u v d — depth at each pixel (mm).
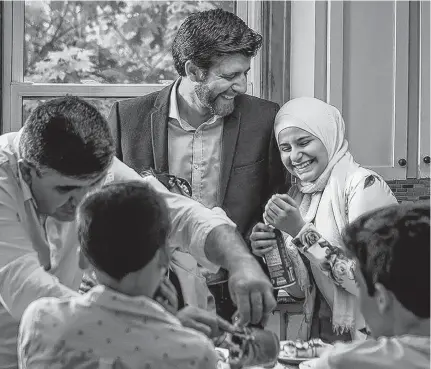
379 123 4227
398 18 4188
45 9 4246
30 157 1982
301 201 2969
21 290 1990
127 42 4266
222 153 3043
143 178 2441
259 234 2740
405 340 1693
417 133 4293
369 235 1727
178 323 1745
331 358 1767
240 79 2904
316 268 2826
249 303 1967
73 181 1999
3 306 2176
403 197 4320
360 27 4176
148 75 4281
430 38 4199
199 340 1721
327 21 4160
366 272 1729
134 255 1703
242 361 1983
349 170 2898
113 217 1705
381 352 1705
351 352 1738
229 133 3057
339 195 2854
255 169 3049
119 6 4254
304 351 2477
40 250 2221
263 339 1991
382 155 4246
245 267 2027
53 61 4273
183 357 1692
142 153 3070
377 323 1746
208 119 3068
